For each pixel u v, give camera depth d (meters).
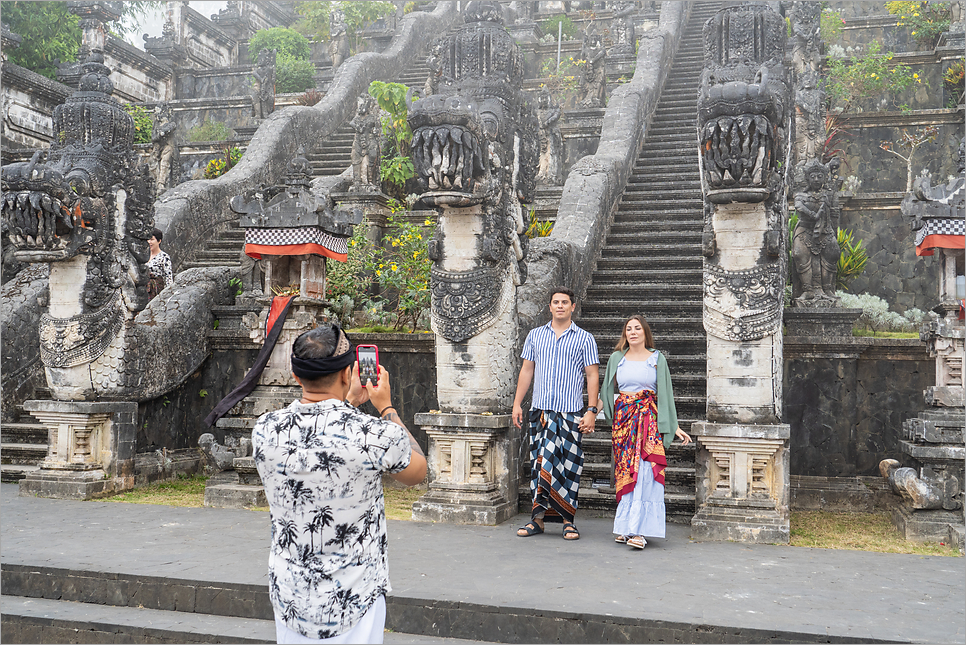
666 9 18.69
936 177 13.41
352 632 2.63
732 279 6.31
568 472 6.21
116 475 8.10
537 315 8.28
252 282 9.77
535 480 6.32
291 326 7.72
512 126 7.06
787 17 15.27
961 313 6.67
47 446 8.84
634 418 5.99
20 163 7.36
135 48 21.27
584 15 23.72
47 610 4.75
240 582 4.70
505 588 4.66
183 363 9.27
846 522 7.00
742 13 6.28
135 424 8.40
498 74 7.02
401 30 21.34
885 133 13.68
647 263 10.48
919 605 4.41
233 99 20.45
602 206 11.12
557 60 20.70
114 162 8.02
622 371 6.14
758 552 5.75
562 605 4.32
